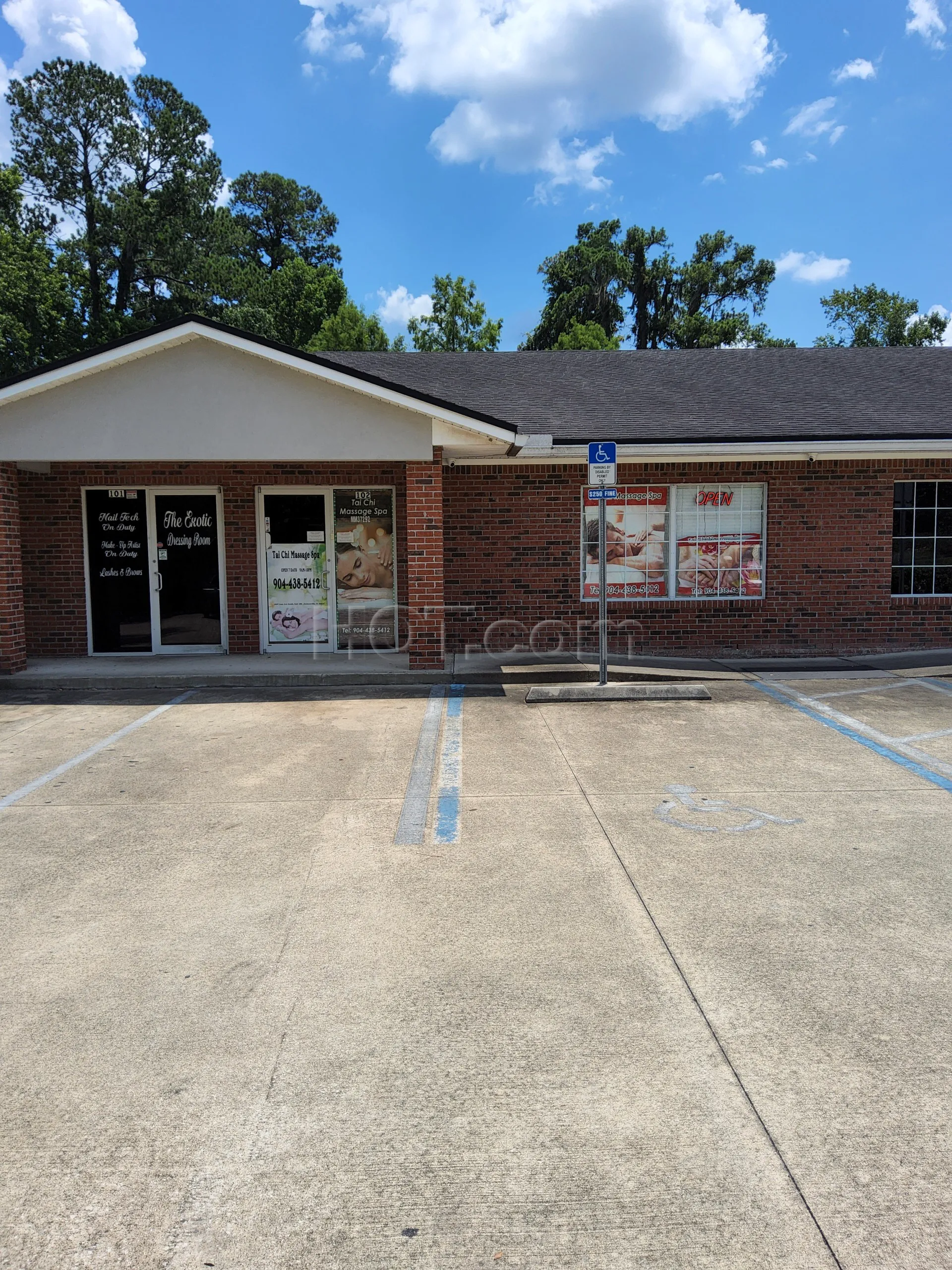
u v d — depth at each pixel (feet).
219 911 13.58
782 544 38.55
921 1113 8.75
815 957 11.86
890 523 38.52
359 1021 10.51
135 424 30.99
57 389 30.86
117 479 37.78
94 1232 7.44
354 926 13.01
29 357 105.60
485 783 20.01
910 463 38.42
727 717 26.50
